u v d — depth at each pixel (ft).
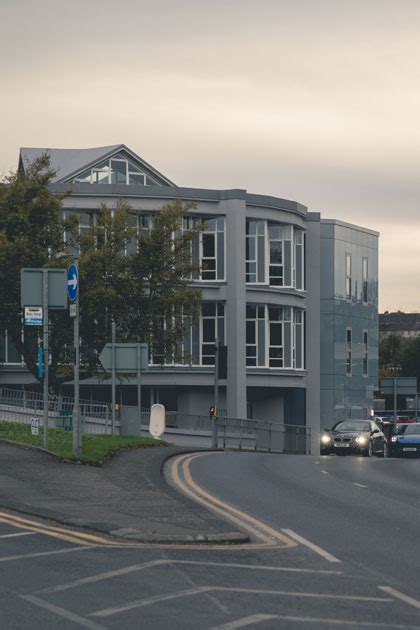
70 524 89.92
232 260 334.44
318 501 115.14
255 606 59.41
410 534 90.27
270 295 344.90
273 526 94.12
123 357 210.38
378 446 267.39
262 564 73.61
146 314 244.63
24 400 225.15
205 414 339.77
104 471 135.85
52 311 238.07
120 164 340.59
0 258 224.12
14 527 88.38
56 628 53.47
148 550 78.59
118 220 245.45
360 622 55.93
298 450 365.40
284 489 127.65
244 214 334.85
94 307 237.45
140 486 121.19
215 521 93.40
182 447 206.69
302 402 370.94
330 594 63.36
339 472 158.71
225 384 335.06
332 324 387.96
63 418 215.10
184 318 252.21
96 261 237.86
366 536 88.69
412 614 58.13
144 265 243.60
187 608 58.49
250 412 363.56
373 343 418.72
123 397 339.16
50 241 237.45
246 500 114.52
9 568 69.92
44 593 61.93
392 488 133.08
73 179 336.08
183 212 250.98
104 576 67.41
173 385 332.19
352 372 400.47
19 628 53.36
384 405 621.72
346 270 398.42
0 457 142.10
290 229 352.69
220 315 338.54
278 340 351.87
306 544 83.51
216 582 66.33
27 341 253.85
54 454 147.13
